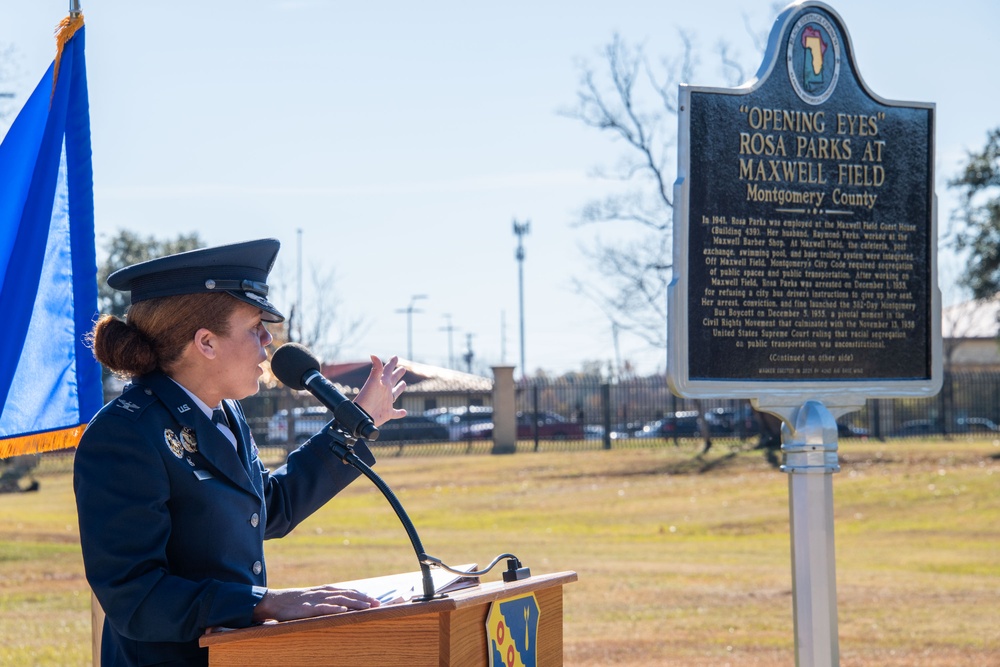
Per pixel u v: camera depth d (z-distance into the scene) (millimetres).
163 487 2807
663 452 29844
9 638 8930
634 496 22422
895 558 14320
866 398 5637
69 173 4617
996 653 8594
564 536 17562
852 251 5672
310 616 2568
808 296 5590
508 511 21125
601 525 19172
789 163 5590
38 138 4617
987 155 32812
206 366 2982
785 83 5602
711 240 5465
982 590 11484
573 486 24344
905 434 36125
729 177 5500
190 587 2682
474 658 2627
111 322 2994
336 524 19406
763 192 5539
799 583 5336
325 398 3031
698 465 26703
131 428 2814
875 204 5723
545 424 37969
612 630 9578
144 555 2732
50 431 4477
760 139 5551
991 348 58531
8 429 4418
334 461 3467
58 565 13562
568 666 8289
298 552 14875
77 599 11039
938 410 38281
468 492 23953
